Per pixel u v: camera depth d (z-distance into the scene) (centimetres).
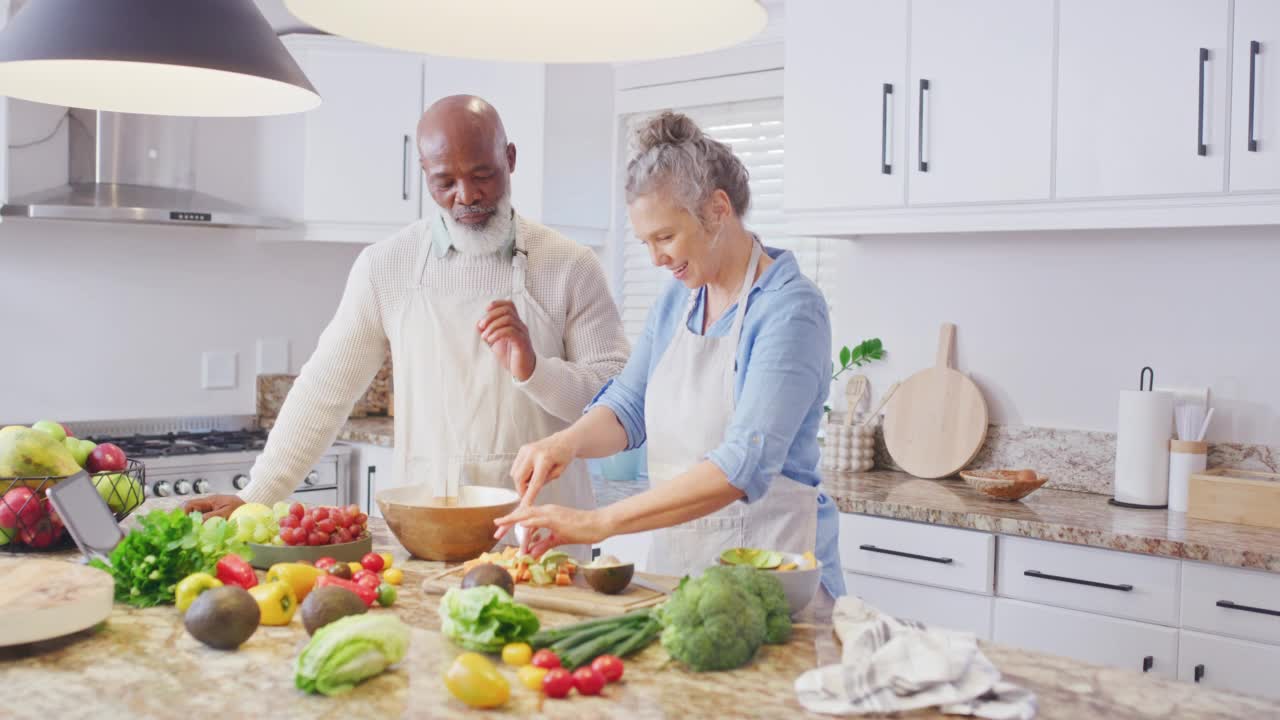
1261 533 254
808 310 176
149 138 381
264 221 392
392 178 403
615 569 154
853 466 341
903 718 115
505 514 182
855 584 297
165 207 370
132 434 407
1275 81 252
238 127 411
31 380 388
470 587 147
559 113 391
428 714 115
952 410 329
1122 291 306
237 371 432
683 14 147
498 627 132
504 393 234
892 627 131
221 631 133
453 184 221
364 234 406
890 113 309
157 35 153
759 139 383
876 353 344
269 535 175
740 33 142
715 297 191
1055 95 283
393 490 191
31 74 177
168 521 157
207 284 424
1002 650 140
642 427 203
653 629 136
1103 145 276
